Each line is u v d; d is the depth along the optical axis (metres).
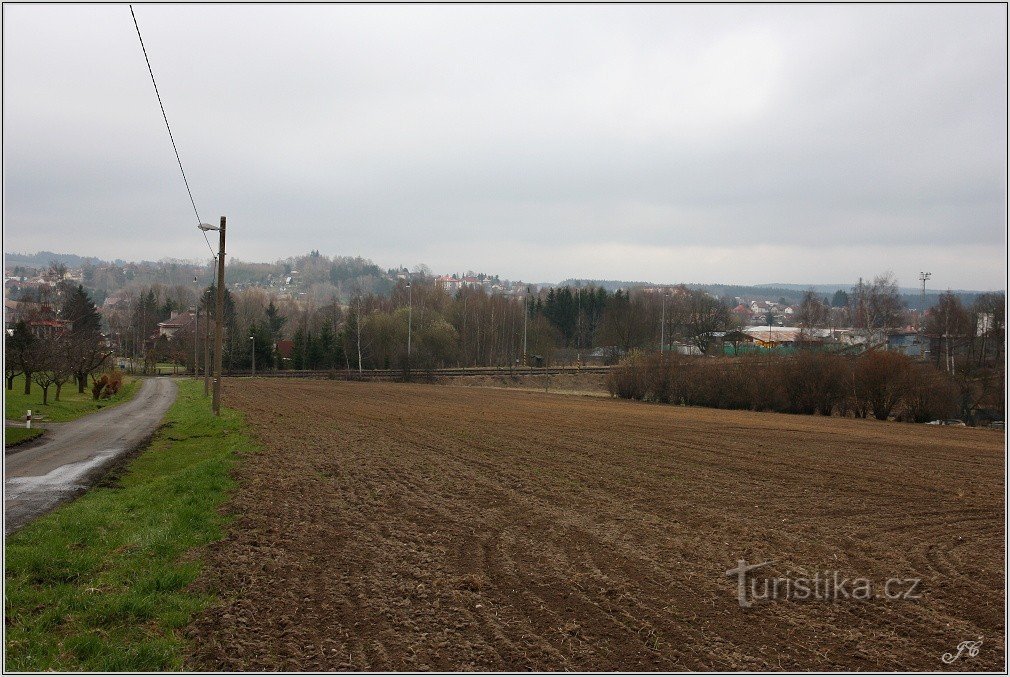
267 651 6.78
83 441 24.86
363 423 31.64
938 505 14.88
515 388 73.81
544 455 21.78
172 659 6.57
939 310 59.09
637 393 60.88
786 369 50.56
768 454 23.44
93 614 7.62
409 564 9.57
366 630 7.29
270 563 9.44
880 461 22.25
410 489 15.28
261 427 28.44
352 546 10.41
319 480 16.00
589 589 8.69
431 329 95.50
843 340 90.69
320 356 100.56
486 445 24.16
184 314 154.50
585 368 87.00
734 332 102.62
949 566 10.09
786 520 13.06
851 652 6.99
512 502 14.12
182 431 28.38
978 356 56.84
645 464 20.28
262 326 110.50
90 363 52.59
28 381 41.72
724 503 14.62
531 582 8.94
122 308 166.75
